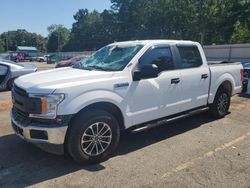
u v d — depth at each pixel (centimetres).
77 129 429
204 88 634
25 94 432
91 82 446
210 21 4497
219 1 4462
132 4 6500
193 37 4950
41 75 490
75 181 404
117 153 499
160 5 5169
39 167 446
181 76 570
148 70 481
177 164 455
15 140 559
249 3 3878
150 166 448
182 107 584
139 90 498
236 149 517
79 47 10762
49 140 416
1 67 1176
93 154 452
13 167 445
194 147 526
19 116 455
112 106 473
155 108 528
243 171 432
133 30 6519
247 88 1036
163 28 5428
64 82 438
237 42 4359
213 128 638
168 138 573
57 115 414
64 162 462
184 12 4778
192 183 397
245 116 738
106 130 461
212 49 2506
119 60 517
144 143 546
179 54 583
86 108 445
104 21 8094
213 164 455
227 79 700
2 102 945
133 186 390
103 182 400
